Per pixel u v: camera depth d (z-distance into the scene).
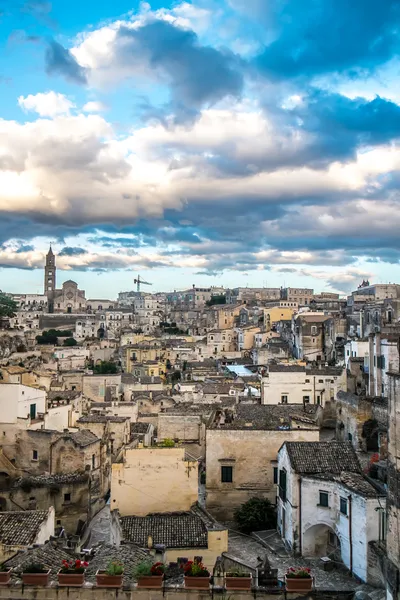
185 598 27.94
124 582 29.92
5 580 28.66
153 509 55.25
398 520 33.41
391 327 123.81
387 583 34.78
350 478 50.88
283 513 56.62
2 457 74.00
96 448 74.81
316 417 87.31
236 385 126.81
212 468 63.78
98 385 134.75
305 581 28.61
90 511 66.56
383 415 78.19
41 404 82.12
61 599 27.95
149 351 198.50
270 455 63.56
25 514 46.31
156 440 84.69
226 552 46.38
